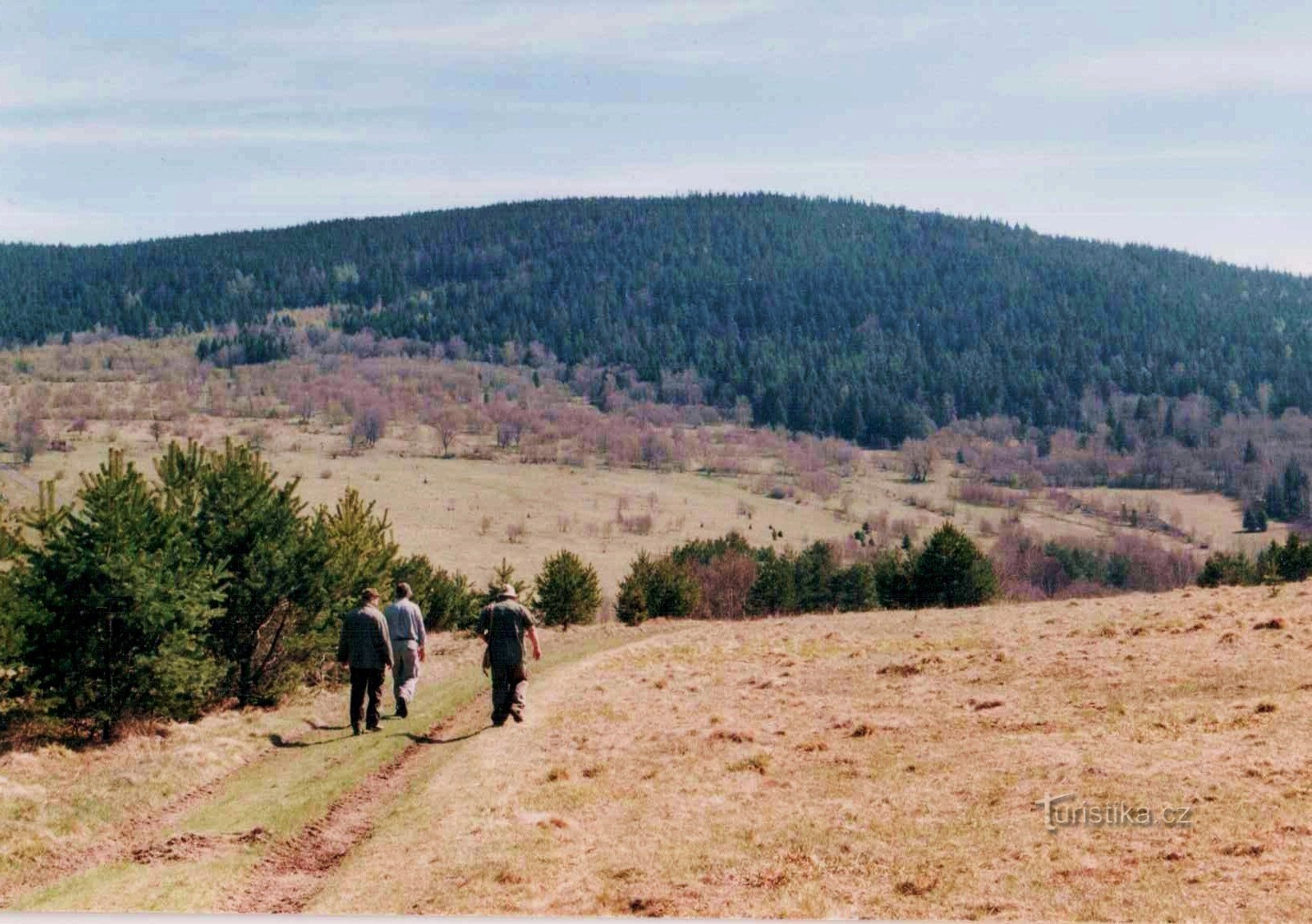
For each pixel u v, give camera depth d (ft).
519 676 58.49
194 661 65.21
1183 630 79.30
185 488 78.02
